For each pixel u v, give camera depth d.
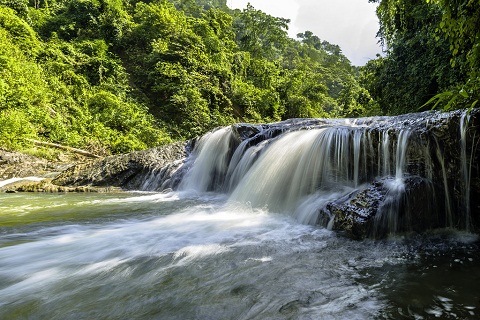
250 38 50.75
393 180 3.41
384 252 2.62
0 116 10.85
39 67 17.31
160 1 37.38
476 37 3.32
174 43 26.45
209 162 7.33
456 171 3.29
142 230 3.57
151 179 7.90
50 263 2.51
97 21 28.73
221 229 3.55
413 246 2.78
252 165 5.99
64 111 15.35
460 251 2.64
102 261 2.54
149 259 2.56
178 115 22.78
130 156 8.34
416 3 9.97
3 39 16.92
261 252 2.68
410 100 12.16
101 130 15.07
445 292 1.81
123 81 23.38
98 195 6.77
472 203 3.24
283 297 1.81
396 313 1.57
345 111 32.78
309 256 2.54
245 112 28.69
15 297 1.92
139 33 29.53
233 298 1.82
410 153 3.64
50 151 10.94
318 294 1.83
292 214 4.28
